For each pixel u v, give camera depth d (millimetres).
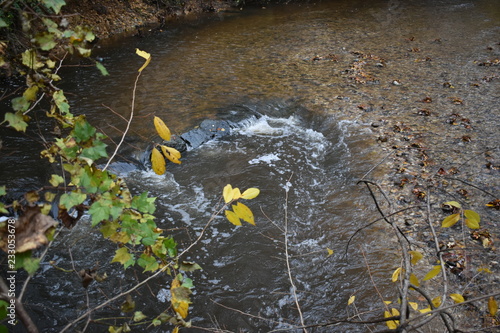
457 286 3516
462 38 10633
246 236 4535
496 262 3699
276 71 8914
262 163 5898
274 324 3561
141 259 1786
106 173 1577
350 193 4977
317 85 8023
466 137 5770
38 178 5395
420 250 3969
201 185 5473
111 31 12570
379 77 8273
